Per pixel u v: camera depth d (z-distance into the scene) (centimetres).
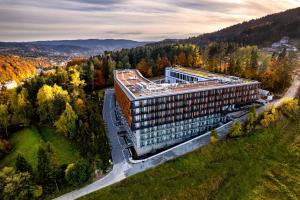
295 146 9525
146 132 9412
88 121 11075
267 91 13088
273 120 10381
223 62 18450
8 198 6588
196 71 15975
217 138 9738
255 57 15450
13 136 11081
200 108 10419
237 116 11331
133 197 7325
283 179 8075
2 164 9050
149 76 18575
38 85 13312
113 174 8200
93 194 7375
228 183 8006
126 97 9681
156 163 8694
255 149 9344
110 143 10181
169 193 7506
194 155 9038
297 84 14975
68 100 11456
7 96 13788
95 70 16725
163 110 9538
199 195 7575
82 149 8981
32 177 7238
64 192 7488
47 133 11025
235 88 11200
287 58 14575
